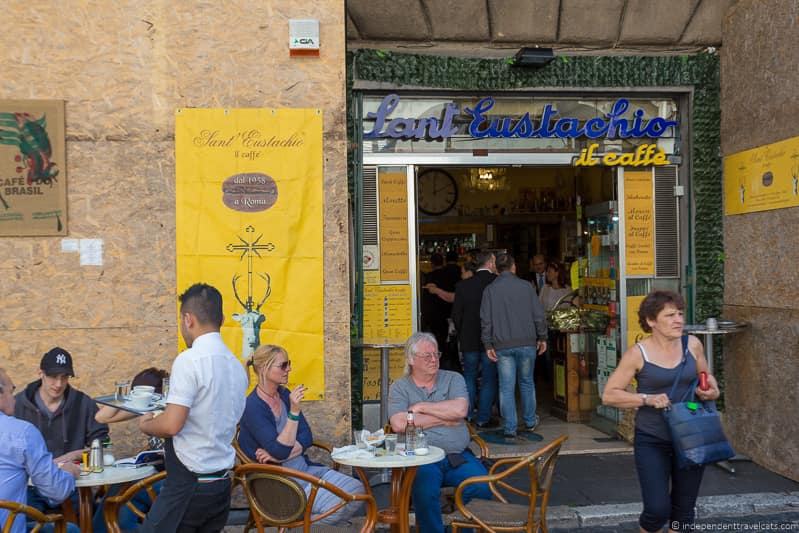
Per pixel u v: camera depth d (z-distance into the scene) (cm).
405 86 714
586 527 559
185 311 370
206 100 578
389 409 516
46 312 564
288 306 582
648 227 774
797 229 636
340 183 587
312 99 586
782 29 651
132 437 566
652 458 425
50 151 563
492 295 780
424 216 1160
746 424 709
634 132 757
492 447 755
